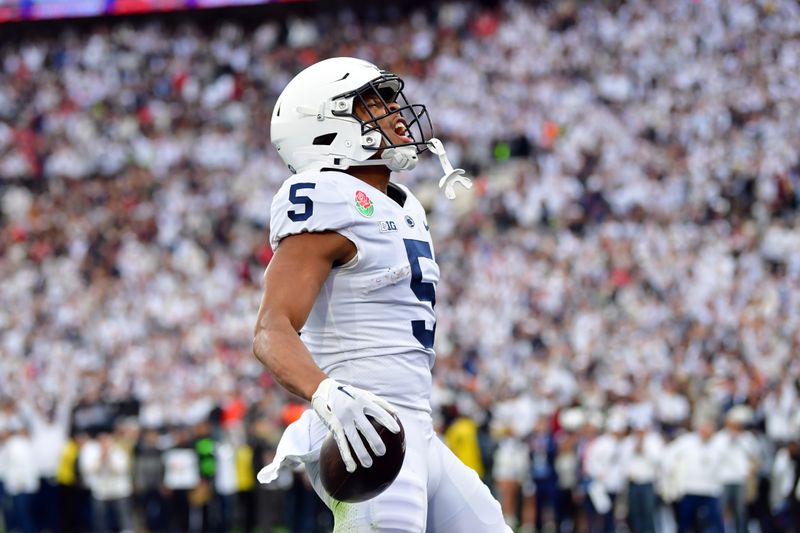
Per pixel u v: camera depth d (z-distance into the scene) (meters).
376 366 11.32
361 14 84.75
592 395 45.00
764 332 48.16
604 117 67.94
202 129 80.25
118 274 69.31
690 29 70.25
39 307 67.00
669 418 43.47
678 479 40.88
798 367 41.91
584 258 57.75
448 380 48.84
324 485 10.61
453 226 64.94
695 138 64.06
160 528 49.22
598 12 74.38
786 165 60.38
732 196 60.19
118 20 89.31
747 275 54.00
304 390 10.21
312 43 84.50
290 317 10.69
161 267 68.50
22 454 49.72
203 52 85.81
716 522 40.25
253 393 52.00
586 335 51.91
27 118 84.25
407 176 69.62
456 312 57.41
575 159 65.25
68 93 85.31
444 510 12.03
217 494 48.44
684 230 57.91
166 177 76.62
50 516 51.16
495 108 72.12
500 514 12.31
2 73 87.94
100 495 49.09
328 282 11.35
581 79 71.25
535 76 72.94
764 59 66.62
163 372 57.38
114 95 84.50
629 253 57.16
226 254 68.00
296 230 11.00
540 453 45.06
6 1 89.19
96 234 72.44
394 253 11.42
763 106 64.19
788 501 39.75
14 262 71.31
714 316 51.28
